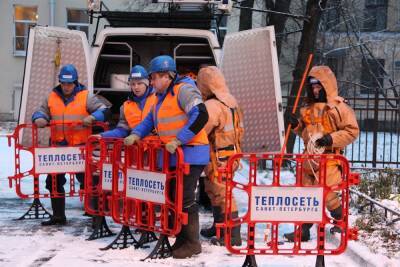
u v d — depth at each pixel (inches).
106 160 227.5
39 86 285.3
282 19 530.6
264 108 287.6
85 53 294.4
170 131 201.9
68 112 257.0
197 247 211.2
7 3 983.0
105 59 346.3
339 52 808.9
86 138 259.1
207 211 307.4
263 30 289.7
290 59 906.7
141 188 208.5
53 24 984.9
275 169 177.9
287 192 179.0
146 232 224.5
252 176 178.4
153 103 233.1
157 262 203.9
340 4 575.5
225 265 202.1
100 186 229.1
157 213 222.7
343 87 813.2
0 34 986.1
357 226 252.1
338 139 219.3
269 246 199.6
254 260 182.1
